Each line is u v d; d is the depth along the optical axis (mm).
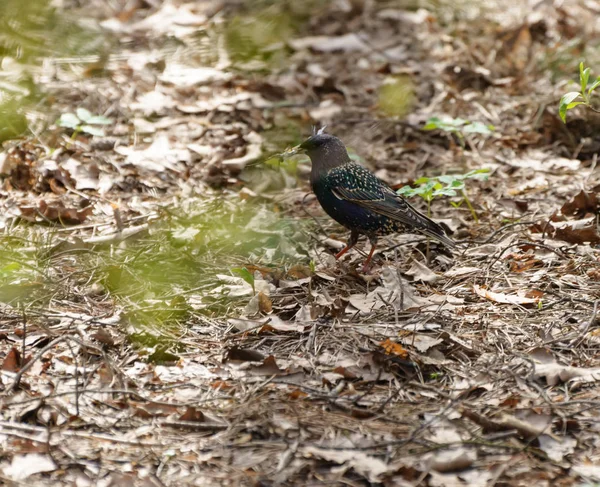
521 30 18266
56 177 13281
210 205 12766
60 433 7465
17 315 9438
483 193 13414
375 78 17297
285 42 18578
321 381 8211
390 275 10188
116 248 11281
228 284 10312
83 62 17328
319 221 12688
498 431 7371
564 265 10625
